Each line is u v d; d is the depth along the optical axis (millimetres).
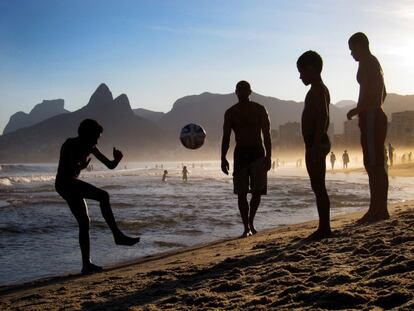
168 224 12680
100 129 5828
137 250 8758
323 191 5297
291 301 2645
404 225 5238
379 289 2582
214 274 4027
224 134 7715
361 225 6090
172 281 4008
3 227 12727
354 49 6605
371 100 6496
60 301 3893
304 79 5340
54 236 11141
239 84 7516
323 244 4723
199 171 105812
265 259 4461
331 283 2955
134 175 81688
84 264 6039
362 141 6633
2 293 5191
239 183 7816
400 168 60000
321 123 5215
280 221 12438
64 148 5812
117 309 3217
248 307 2707
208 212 16016
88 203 20797
